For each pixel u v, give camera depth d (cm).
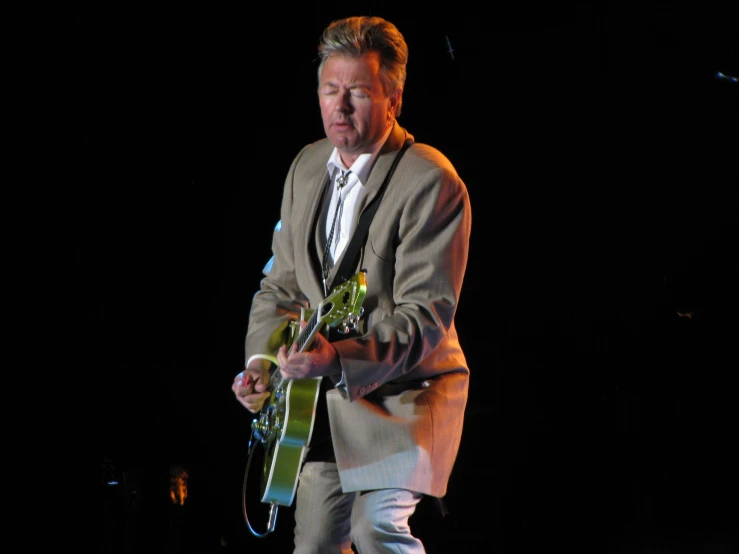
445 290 899
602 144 1855
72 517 1930
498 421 1947
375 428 901
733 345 1823
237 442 2102
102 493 1877
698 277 1831
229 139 2008
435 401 919
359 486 895
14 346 2006
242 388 1005
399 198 915
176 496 1867
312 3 1881
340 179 976
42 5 1855
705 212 1819
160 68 1933
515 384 1969
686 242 1839
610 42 1788
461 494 1891
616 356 1911
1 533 1900
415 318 884
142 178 2014
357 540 905
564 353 1953
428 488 898
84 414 2038
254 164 2025
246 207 2059
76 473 1984
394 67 941
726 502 1770
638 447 1856
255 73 1947
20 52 1869
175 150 2003
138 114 1962
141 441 2058
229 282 2109
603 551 1805
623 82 1802
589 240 1916
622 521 1820
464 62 1856
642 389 1881
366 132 929
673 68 1762
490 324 2002
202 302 2114
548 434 1922
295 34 1911
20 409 1998
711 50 1730
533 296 1981
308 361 849
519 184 1927
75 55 1895
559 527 1848
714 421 1819
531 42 1828
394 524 891
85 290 2048
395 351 872
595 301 1941
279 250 1066
